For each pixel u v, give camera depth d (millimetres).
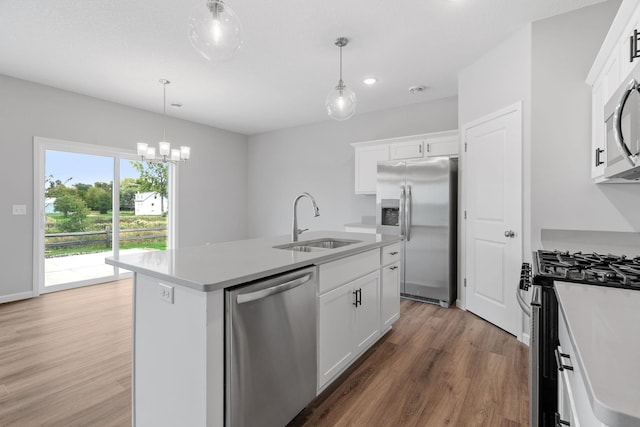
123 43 2869
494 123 2904
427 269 3629
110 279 4531
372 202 4973
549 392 1268
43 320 3051
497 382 2021
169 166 5270
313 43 2861
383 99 4348
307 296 1686
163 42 2850
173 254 1870
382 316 2559
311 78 3637
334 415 1726
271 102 4480
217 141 5914
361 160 4586
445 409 1771
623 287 1124
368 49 2971
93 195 4367
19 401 1824
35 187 3807
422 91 4047
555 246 2160
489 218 2986
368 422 1672
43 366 2205
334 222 5387
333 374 1927
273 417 1481
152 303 1448
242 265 1537
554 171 2428
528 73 2529
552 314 1261
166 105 4625
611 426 440
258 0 2275
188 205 5465
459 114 3447
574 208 2371
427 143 3979
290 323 1572
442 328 2887
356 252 2129
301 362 1647
